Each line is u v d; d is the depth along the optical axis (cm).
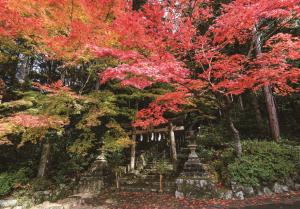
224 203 751
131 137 1328
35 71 1461
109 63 893
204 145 1210
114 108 1002
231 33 743
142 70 603
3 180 916
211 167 959
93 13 792
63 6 782
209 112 1450
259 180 863
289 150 1026
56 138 1193
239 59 756
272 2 622
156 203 812
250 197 809
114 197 931
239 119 1527
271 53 695
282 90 959
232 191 823
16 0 744
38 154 1130
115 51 669
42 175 1005
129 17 727
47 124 812
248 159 909
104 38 793
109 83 1122
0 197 892
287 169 910
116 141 954
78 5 786
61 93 839
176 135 1376
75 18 807
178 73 670
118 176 1175
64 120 862
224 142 1227
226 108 898
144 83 669
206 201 788
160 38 738
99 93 993
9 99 1220
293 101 1575
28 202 886
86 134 1027
